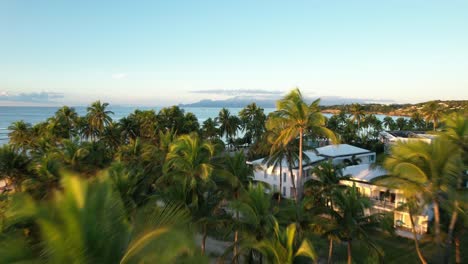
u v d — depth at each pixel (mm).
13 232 9008
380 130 106375
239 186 24672
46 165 28734
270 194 21094
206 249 29094
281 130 32375
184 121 75750
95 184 7555
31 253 6637
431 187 18953
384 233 31203
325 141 86875
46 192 26234
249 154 65188
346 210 21766
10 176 34875
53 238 6430
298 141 38781
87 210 6906
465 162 22094
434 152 18516
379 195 34656
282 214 21547
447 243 19734
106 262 7070
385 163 20828
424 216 30625
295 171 43688
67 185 6992
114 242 7301
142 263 7215
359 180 35938
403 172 19328
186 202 22000
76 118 73750
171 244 7586
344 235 21656
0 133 121938
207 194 24203
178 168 24125
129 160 40312
